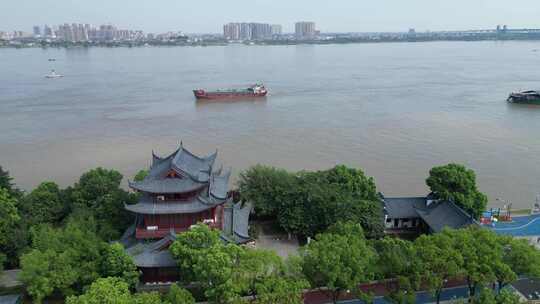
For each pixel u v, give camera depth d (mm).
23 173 151500
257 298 70938
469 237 78188
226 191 101062
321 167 155000
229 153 170500
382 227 104938
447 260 73125
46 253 79250
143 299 67500
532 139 189000
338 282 72562
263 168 115750
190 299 70500
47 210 104750
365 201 106500
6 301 79375
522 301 79375
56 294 84000
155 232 89188
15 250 91750
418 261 72938
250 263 72375
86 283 78688
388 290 80688
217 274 69688
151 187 87562
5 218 92312
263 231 110250
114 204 101250
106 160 163750
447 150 173500
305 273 74688
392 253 74312
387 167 155000
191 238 78812
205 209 88375
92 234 87938
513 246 77750
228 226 93688
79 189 108375
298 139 189375
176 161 91938
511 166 156625
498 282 78625
